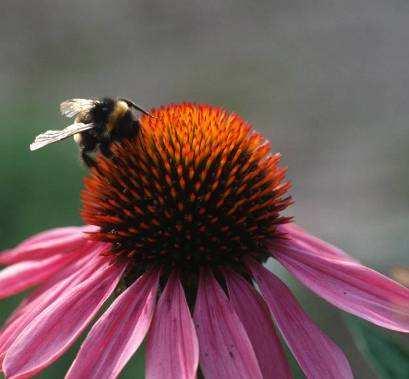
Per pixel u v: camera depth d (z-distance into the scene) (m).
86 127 0.30
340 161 0.80
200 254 0.29
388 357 0.28
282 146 0.83
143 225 0.29
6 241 0.51
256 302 0.29
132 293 0.29
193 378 0.26
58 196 0.52
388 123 0.86
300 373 0.41
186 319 0.28
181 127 0.30
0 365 0.29
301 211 0.72
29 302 0.30
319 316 0.49
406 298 0.28
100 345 0.28
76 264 0.30
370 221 0.68
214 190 0.29
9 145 0.53
